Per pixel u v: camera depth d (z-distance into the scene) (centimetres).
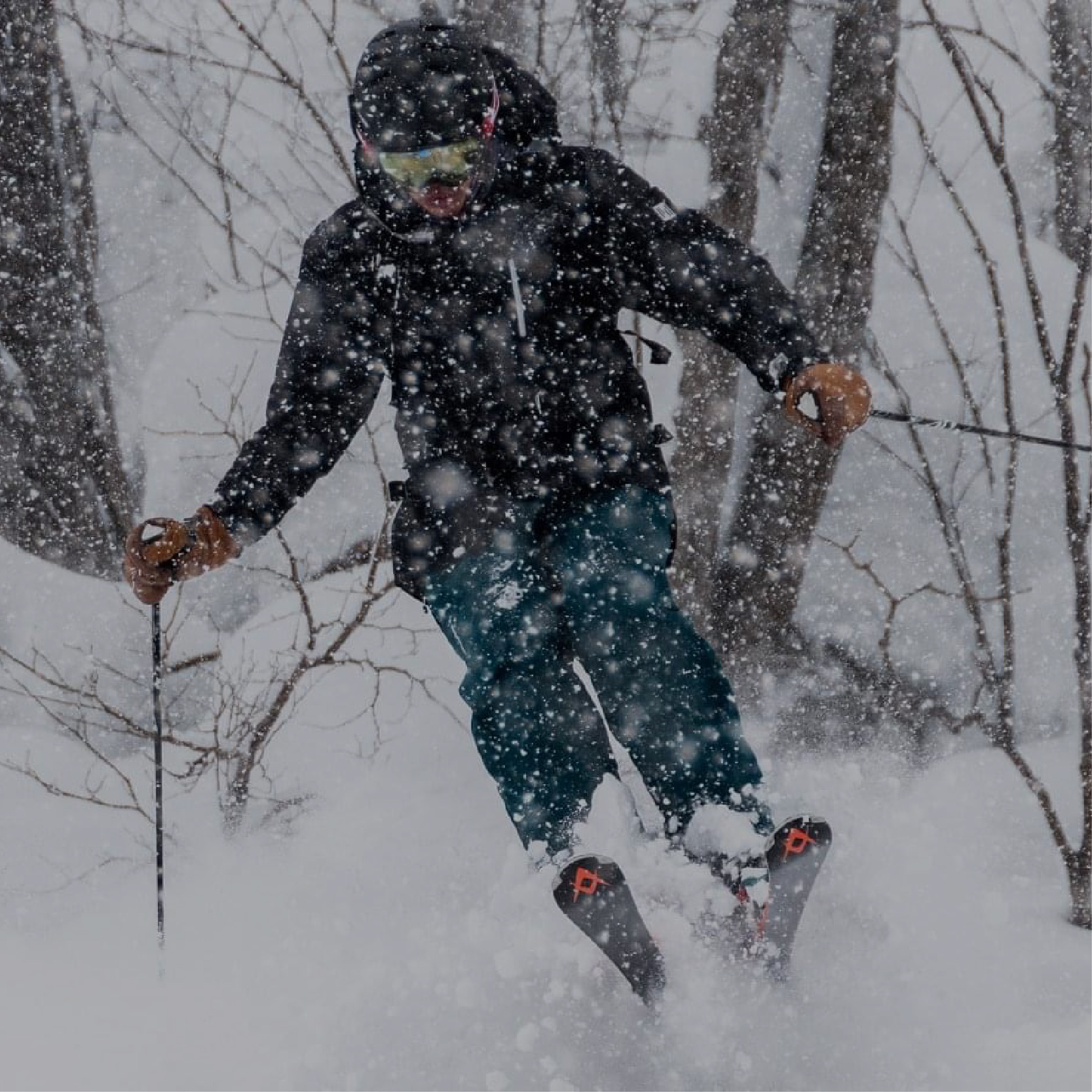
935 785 1903
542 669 1199
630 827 1185
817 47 2161
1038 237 2705
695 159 2430
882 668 2145
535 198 1172
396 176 1142
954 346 2309
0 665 2125
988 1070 1164
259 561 2300
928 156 1880
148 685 2128
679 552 2131
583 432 1201
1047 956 1405
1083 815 1656
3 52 2356
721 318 1173
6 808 1844
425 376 1205
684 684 1195
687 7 2708
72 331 2388
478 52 1156
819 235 2100
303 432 1219
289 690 1898
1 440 2361
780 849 1132
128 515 2392
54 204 2391
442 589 1222
